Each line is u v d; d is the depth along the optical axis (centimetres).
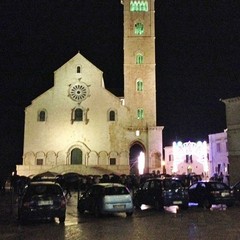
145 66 8181
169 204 2691
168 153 9856
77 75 7512
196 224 1939
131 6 8450
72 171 6831
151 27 8344
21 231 1819
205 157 8681
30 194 2106
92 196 2480
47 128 7300
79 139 7312
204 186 2914
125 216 2406
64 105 7406
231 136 5078
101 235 1641
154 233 1670
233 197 2895
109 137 7362
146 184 2959
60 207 2109
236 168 4950
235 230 1722
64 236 1638
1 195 4628
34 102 7375
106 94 7500
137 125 7894
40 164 7181
